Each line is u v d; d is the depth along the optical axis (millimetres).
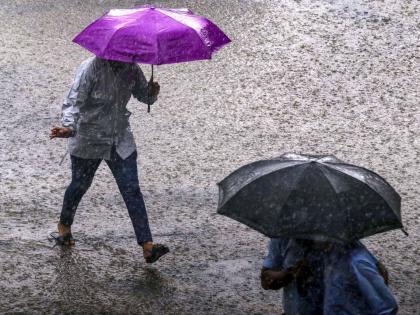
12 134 19500
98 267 13719
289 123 20172
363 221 8102
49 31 25828
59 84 22469
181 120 20344
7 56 24016
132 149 13469
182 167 17984
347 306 8430
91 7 27781
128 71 13109
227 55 23906
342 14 26297
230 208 8453
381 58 23516
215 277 13539
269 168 8602
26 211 15812
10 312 12102
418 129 19844
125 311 12266
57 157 18422
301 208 8094
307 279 8656
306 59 23531
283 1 27516
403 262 14164
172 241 14773
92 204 16250
